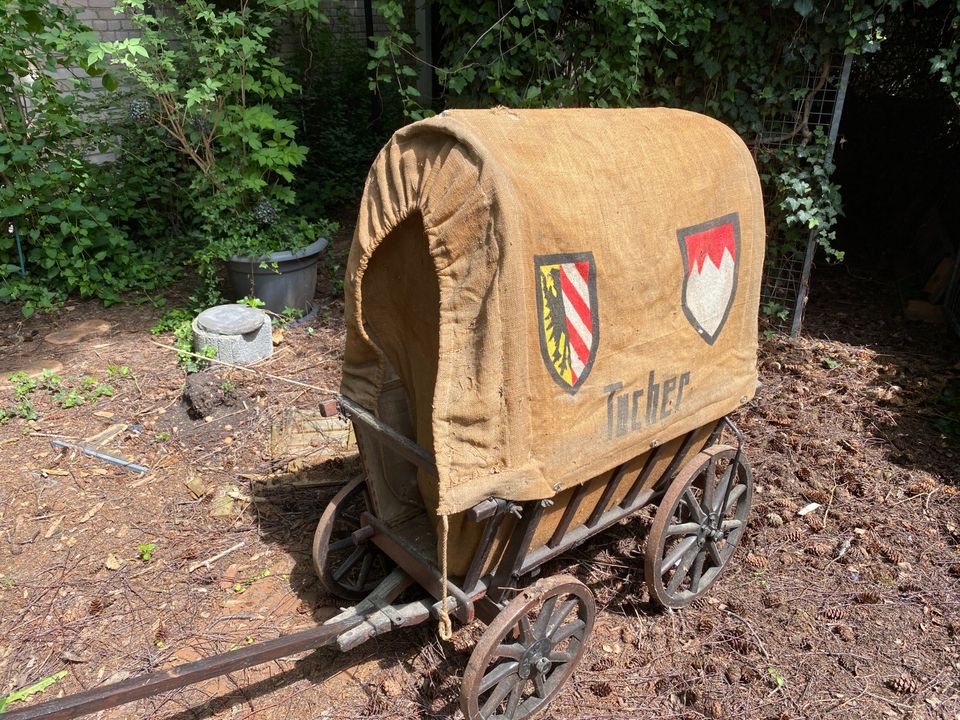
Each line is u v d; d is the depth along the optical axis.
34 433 5.22
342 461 4.93
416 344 3.08
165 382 5.88
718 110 6.66
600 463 3.06
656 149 3.24
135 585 3.95
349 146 10.31
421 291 2.95
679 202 3.25
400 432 3.53
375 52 6.38
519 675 3.06
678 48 6.59
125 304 7.28
